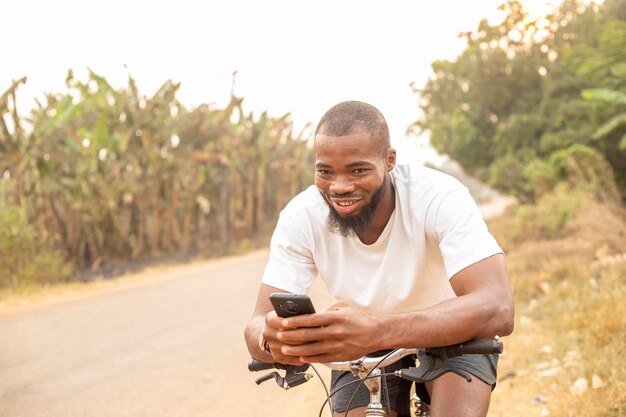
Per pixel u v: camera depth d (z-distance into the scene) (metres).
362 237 2.65
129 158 22.23
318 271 2.81
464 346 2.23
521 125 25.42
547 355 6.20
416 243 2.60
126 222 23.33
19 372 7.41
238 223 29.77
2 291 15.36
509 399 5.30
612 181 16.34
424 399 2.98
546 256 11.58
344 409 2.88
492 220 27.03
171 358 7.81
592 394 4.82
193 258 24.77
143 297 13.23
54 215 20.77
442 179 2.61
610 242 11.35
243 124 30.56
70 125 19.12
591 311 6.81
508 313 2.29
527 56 27.03
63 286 16.38
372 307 2.76
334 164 2.35
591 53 16.83
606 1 16.70
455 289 2.45
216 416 5.71
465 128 28.66
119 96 21.94
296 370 2.51
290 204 2.80
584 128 20.09
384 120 2.42
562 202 16.34
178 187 25.73
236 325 9.64
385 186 2.53
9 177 19.17
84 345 8.72
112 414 5.82
